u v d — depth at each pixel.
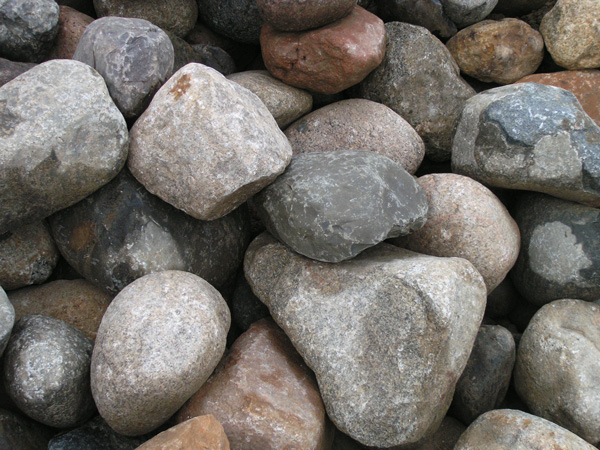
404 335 1.97
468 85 3.08
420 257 2.23
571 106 2.46
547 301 2.58
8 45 2.58
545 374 2.26
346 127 2.80
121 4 2.93
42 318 2.08
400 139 2.76
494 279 2.42
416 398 1.95
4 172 1.93
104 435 2.00
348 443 2.30
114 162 2.14
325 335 2.12
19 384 1.89
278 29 2.76
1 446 1.88
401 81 2.99
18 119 1.96
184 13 3.09
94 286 2.41
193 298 1.97
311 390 2.11
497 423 1.98
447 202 2.42
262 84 2.76
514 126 2.44
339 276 2.21
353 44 2.65
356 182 2.20
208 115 2.05
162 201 2.30
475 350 2.38
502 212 2.47
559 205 2.55
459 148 2.73
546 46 3.08
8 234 2.27
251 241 2.70
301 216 2.20
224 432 1.80
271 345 2.23
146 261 2.24
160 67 2.29
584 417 2.12
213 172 2.07
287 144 2.39
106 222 2.24
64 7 2.86
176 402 1.88
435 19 3.12
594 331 2.30
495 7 3.31
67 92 2.03
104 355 1.85
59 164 2.02
